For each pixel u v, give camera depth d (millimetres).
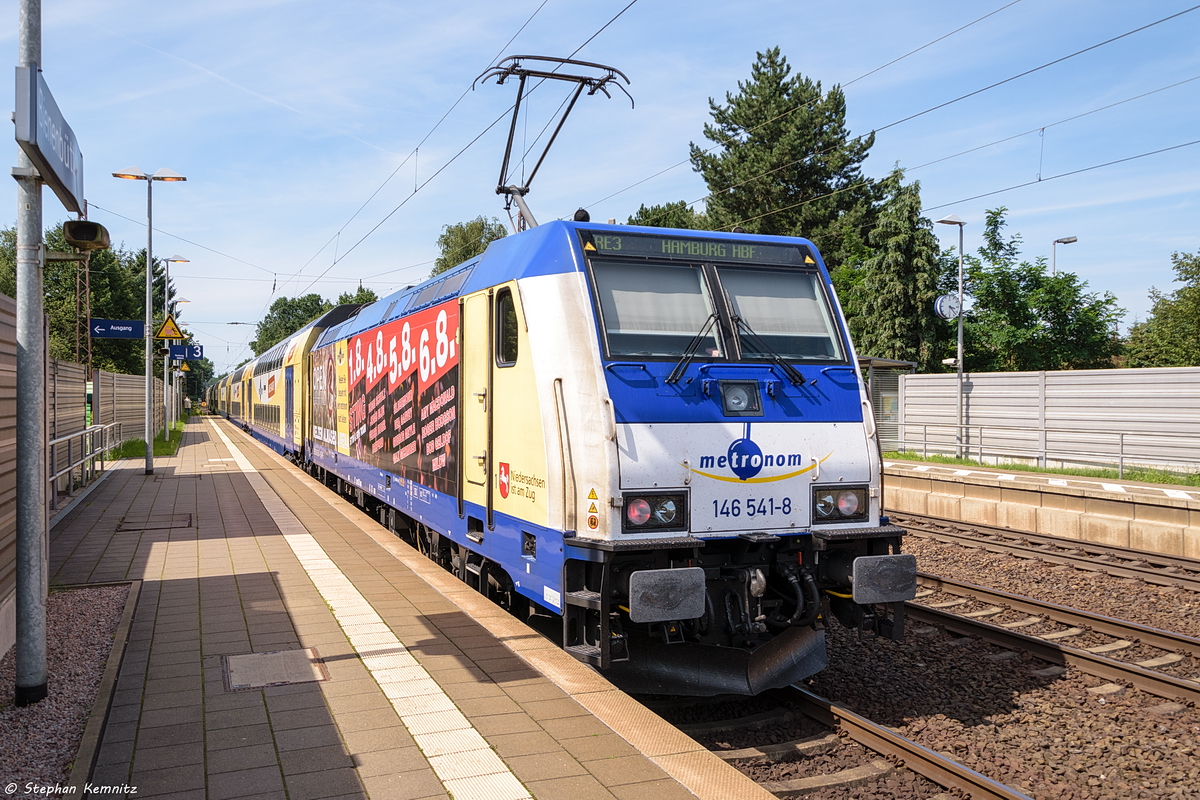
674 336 6027
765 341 6297
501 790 4148
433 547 9602
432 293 9203
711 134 45469
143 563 9695
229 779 4266
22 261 5168
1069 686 6480
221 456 26547
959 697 6289
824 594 6238
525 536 6367
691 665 5977
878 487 6309
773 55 44125
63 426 14602
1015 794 4453
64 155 5352
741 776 4312
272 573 9148
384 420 11078
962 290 24250
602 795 4098
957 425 21922
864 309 33844
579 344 5816
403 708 5227
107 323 24125
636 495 5523
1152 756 5215
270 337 105438
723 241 6547
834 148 42062
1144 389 18688
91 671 5883
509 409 6590
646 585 5207
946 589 9469
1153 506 12180
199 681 5711
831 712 5641
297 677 5777
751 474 5859
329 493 16812
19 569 5199
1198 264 30734
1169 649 7332
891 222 32719
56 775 4297
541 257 6297
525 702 5324
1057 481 16453
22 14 4859
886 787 4836
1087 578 10047
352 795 4098
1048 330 29500
